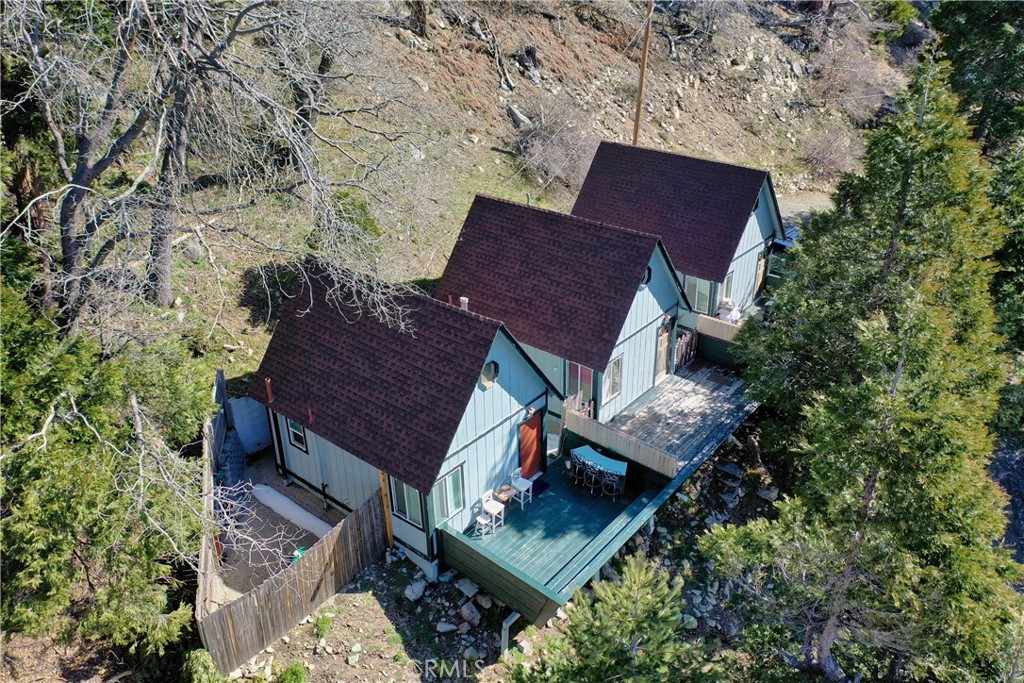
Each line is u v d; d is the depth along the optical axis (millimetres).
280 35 18516
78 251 16938
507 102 33719
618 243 20141
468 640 15484
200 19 16531
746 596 16203
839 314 18672
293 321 18547
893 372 13961
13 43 15609
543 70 36000
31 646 13500
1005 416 22344
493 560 15414
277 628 14742
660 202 25828
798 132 43312
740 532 14875
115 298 15656
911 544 12789
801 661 14953
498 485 18000
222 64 16547
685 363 24531
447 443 15555
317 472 18266
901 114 18297
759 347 19938
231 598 15367
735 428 21359
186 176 19625
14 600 12039
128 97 19000
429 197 24297
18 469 12094
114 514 12367
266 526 17438
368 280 17625
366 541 16328
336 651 14820
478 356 15836
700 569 18469
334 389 17344
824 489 13586
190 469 14234
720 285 24891
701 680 12367
